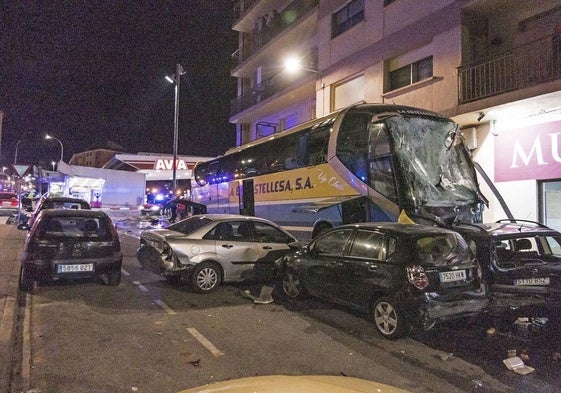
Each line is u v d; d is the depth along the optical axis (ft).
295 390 8.73
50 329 20.85
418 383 15.92
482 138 43.73
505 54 38.91
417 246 20.61
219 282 29.60
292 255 27.89
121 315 23.47
